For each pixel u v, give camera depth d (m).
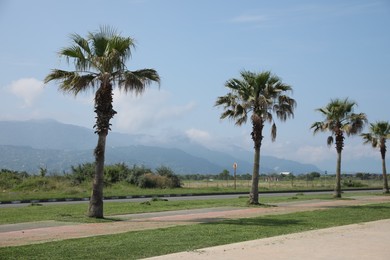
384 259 11.05
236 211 25.61
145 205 29.34
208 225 18.42
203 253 11.77
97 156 21.27
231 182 95.19
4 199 36.59
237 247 12.73
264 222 19.55
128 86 21.72
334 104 40.38
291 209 27.12
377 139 52.88
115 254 11.70
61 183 51.59
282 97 30.80
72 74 21.12
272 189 59.34
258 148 30.36
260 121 30.16
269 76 30.30
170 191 50.84
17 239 14.48
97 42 21.19
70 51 20.88
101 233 16.05
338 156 40.38
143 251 12.12
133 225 18.67
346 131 39.66
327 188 64.81
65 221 19.84
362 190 61.38
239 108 30.88
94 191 21.22
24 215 22.38
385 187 52.00
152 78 21.94
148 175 57.41
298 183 87.75
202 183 85.50
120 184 55.16
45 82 21.17
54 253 11.75
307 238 14.59
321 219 20.89
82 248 12.54
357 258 11.16
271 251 12.09
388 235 15.40
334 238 14.59
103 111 21.16
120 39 20.95
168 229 17.02
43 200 36.88
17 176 54.94
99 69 21.27
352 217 21.95
